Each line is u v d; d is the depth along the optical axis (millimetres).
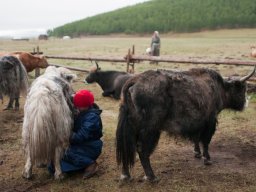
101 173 6102
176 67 17531
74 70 15133
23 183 5785
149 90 5523
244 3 121062
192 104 5867
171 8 131625
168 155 6891
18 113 9648
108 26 118938
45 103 5418
